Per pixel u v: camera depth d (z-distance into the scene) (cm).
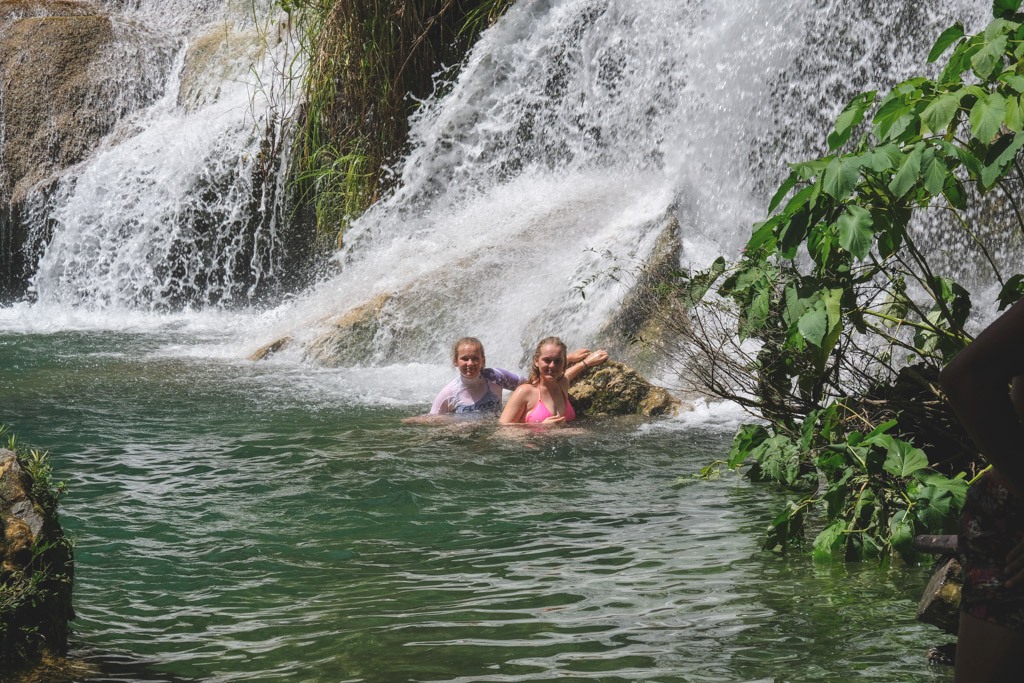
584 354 829
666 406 805
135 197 1827
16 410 823
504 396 878
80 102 2092
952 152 415
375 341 1120
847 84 1210
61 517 522
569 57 1445
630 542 482
